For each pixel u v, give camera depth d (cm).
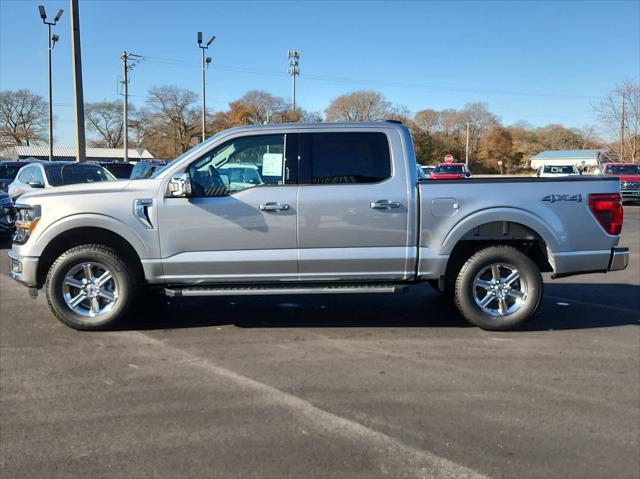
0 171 1834
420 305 680
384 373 454
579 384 432
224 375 448
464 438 345
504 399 403
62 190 548
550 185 555
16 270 558
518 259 559
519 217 548
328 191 540
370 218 542
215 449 330
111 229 537
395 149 549
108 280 558
